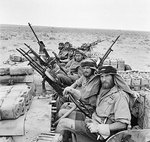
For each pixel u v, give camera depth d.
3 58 19.42
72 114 4.22
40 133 3.79
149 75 5.50
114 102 3.77
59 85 5.26
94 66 4.61
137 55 27.16
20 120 3.91
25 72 5.79
